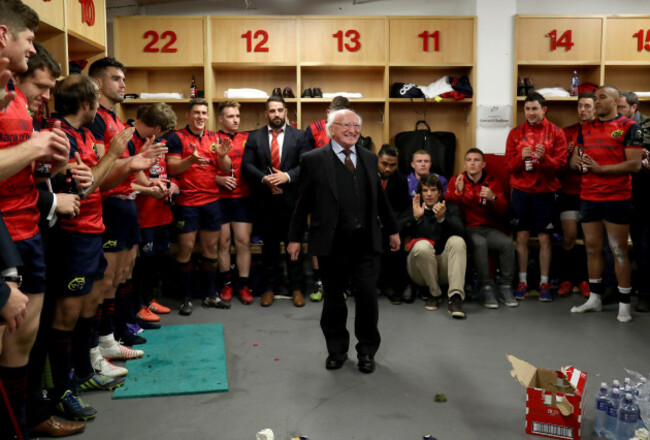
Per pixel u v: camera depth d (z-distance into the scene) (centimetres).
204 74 584
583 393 254
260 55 577
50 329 265
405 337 394
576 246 552
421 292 499
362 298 328
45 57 230
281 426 260
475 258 485
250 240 530
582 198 449
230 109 487
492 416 270
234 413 274
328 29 578
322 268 335
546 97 573
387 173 495
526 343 380
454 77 594
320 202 321
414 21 578
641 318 439
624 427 241
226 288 491
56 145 178
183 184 460
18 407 215
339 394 297
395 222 338
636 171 418
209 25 570
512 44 582
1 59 163
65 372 266
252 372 328
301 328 417
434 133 582
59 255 262
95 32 416
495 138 588
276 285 497
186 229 457
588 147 443
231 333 405
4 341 209
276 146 489
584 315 449
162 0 577
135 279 421
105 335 340
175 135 454
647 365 337
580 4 594
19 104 209
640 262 468
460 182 500
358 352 334
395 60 580
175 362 339
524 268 509
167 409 279
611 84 610
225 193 491
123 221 329
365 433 253
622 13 596
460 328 415
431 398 291
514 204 509
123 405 283
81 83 269
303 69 602
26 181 209
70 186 248
